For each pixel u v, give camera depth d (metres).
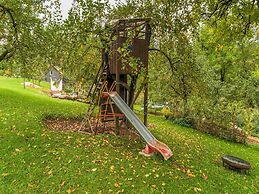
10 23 10.14
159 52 11.62
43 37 10.13
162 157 8.09
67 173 6.51
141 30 9.67
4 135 8.63
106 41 8.12
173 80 13.04
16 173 6.41
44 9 9.59
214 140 13.74
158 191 6.11
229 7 8.25
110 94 9.69
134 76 10.59
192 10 8.24
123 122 11.00
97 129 10.52
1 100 15.04
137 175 6.67
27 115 11.89
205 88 13.31
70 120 12.58
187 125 16.14
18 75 12.41
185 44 10.70
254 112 21.70
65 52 8.93
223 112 16.05
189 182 6.77
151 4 9.47
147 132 8.84
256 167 9.73
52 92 25.39
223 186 7.01
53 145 8.10
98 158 7.42
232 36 8.87
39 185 6.00
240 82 21.92
